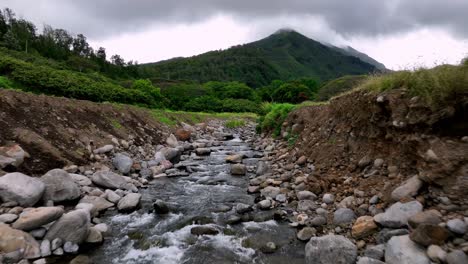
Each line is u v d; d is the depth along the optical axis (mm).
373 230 4812
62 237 5004
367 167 6641
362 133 7348
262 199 7621
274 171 9844
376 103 6359
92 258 4996
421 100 5109
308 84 61781
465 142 4426
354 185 6438
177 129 20250
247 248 5320
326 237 4719
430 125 4852
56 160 8398
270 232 5848
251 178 10148
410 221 4254
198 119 27922
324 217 5844
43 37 74875
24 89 19359
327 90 34625
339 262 4301
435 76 5090
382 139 6422
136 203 7285
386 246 4184
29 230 4945
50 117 10484
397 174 5648
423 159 4836
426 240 3746
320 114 11016
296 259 4855
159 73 112375
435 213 4176
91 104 14125
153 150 14016
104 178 8148
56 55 63500
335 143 8484
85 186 7652
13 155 7328
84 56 80625
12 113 9070
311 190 7102
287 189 7820
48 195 6383
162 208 7027
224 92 68875
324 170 7910
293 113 13766
